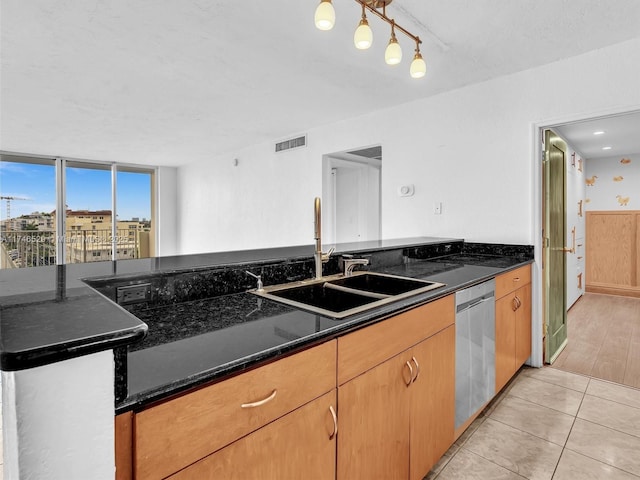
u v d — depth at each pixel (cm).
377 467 124
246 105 347
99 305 75
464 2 188
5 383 56
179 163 657
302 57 249
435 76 283
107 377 59
